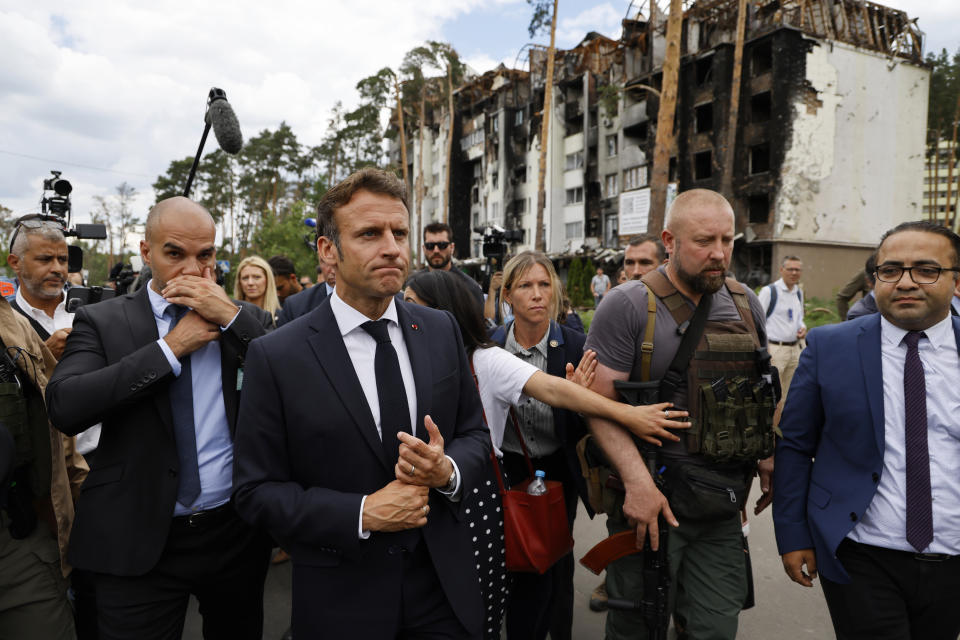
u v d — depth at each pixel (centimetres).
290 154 5234
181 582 197
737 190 2558
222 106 231
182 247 192
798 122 2411
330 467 156
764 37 2450
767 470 243
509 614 251
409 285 237
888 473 192
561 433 256
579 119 3625
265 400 156
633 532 217
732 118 2161
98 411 177
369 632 154
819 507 204
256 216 6209
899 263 184
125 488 189
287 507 148
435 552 163
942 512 185
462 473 165
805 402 213
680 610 241
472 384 190
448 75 3894
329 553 155
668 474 212
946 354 190
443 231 504
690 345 213
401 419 162
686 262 210
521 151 4169
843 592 198
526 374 215
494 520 207
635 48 3130
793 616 326
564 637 276
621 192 3212
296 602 158
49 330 299
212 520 198
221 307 189
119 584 190
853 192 2545
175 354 186
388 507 146
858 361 198
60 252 287
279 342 160
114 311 204
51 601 214
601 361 221
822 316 1241
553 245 3728
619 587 234
